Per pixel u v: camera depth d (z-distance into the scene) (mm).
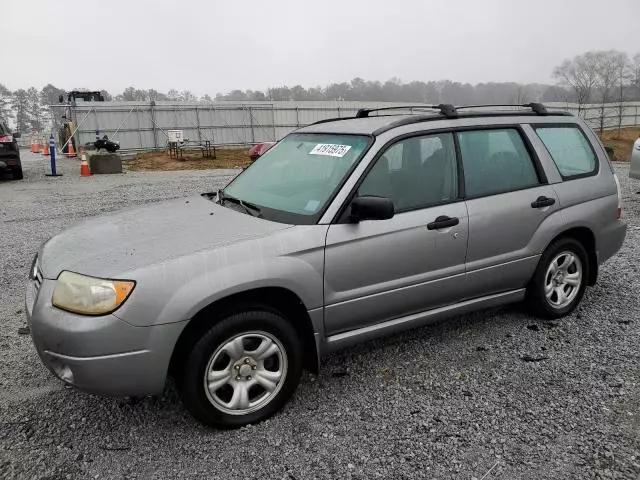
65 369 2855
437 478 2664
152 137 30734
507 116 4316
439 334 4336
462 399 3371
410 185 3686
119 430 3111
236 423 3096
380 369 3781
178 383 3029
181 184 14633
